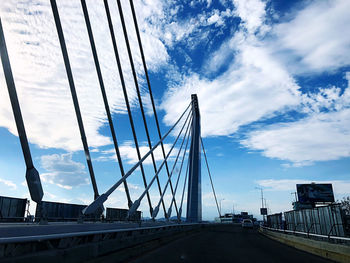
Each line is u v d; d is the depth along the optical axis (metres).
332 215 14.96
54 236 6.22
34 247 5.88
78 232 7.77
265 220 44.75
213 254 12.27
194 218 67.38
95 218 21.19
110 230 9.84
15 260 4.98
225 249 14.80
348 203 50.69
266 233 34.41
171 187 42.62
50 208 16.92
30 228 6.25
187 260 10.13
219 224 67.94
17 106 8.84
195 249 14.33
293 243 18.47
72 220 19.20
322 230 16.31
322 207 16.25
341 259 10.76
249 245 18.14
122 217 26.86
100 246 8.49
